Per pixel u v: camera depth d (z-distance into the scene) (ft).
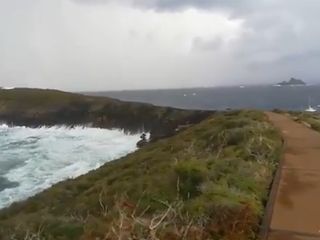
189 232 17.48
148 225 18.88
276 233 16.33
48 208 40.22
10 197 77.87
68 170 104.58
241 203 19.69
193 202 21.36
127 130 202.28
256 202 20.80
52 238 22.61
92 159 121.60
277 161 32.73
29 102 274.16
